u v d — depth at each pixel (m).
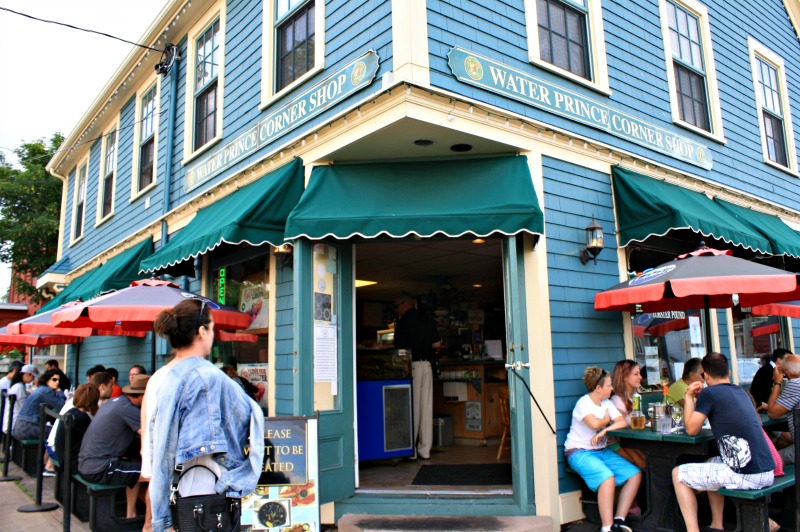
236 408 2.93
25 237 19.41
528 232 5.55
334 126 5.92
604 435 5.52
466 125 5.55
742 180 9.25
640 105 7.69
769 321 9.37
